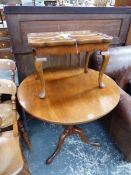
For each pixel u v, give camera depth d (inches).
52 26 56.3
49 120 36.5
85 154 57.9
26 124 67.6
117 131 54.3
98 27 63.1
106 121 60.6
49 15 53.8
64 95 45.0
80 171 52.4
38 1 81.6
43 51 37.6
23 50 57.0
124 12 63.1
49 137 64.1
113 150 59.5
